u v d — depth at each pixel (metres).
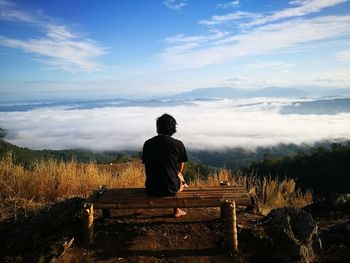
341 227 3.05
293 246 2.69
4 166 5.00
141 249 2.80
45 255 2.64
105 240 2.93
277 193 5.41
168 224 3.15
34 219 3.11
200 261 2.68
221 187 3.30
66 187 4.61
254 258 2.72
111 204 2.89
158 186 2.95
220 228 3.06
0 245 2.91
